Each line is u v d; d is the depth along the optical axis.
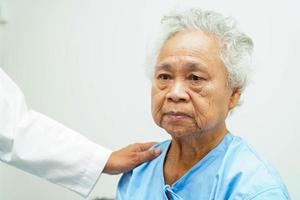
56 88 1.71
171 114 0.79
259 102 1.29
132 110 1.55
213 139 0.84
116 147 1.59
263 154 1.29
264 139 1.29
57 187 1.76
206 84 0.77
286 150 1.25
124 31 1.55
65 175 1.06
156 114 0.82
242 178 0.75
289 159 1.25
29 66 1.77
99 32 1.60
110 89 1.59
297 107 1.23
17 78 1.81
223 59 0.77
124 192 0.97
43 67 1.74
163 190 0.86
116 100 1.58
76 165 1.05
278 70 1.26
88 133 1.65
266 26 1.27
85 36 1.63
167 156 0.93
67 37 1.67
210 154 0.83
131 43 1.53
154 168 0.93
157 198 0.87
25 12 1.77
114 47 1.57
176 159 0.90
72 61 1.67
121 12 1.55
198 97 0.77
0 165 1.91
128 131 1.56
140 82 1.52
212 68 0.77
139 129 1.54
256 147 1.30
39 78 1.75
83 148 1.06
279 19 1.25
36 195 1.82
